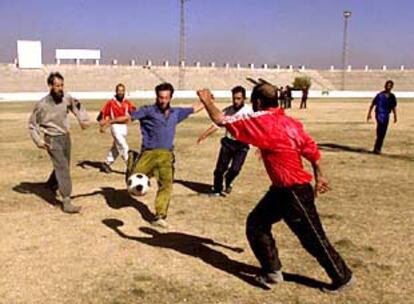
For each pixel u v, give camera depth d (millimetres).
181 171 12430
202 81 91625
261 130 5016
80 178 11414
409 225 7742
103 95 66125
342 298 5184
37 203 8984
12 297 5164
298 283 5547
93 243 6832
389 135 21078
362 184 10875
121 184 10750
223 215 8297
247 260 6262
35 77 79875
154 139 7527
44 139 8234
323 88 98188
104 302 5066
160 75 90062
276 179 5129
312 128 24031
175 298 5172
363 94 79500
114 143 11891
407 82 102375
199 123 26750
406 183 10992
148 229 7496
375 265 6078
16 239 6969
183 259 6266
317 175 5137
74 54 89625
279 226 7605
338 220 7996
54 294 5246
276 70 102250
